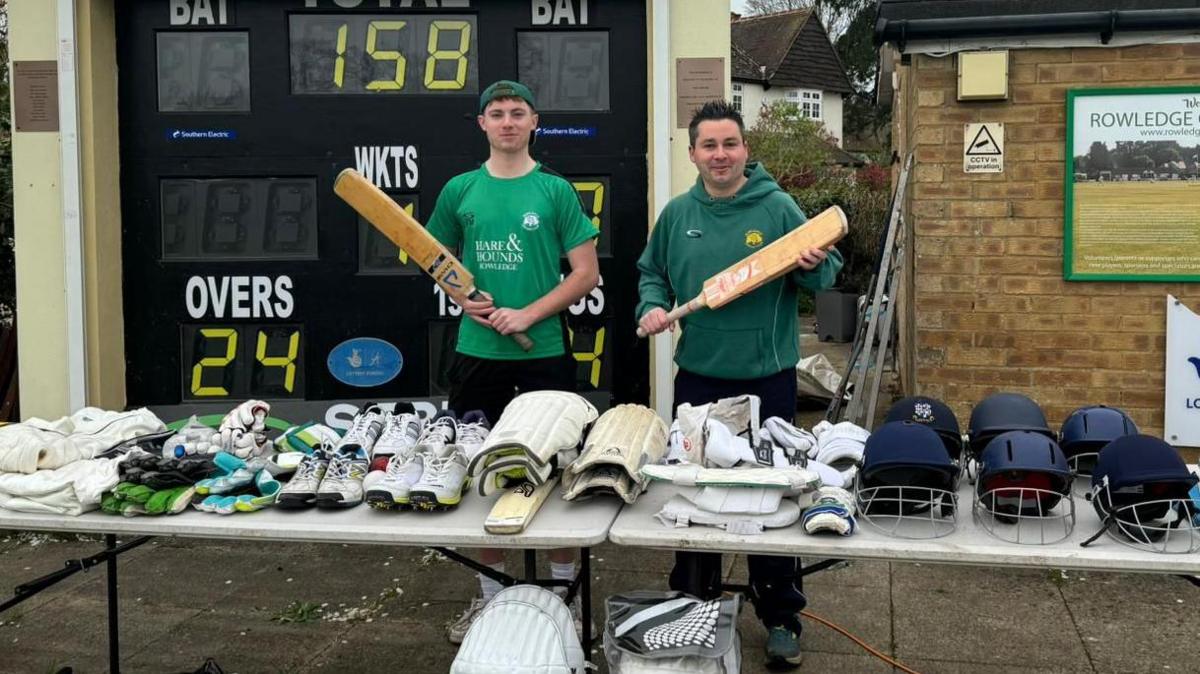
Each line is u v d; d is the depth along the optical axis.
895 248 5.98
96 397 4.40
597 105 4.33
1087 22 4.22
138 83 4.41
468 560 2.51
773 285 2.97
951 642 3.33
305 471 2.45
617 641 2.19
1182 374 4.32
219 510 2.36
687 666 2.10
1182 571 1.94
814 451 2.51
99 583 4.00
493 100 3.13
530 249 3.20
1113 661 3.18
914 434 2.23
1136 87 4.27
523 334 3.13
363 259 4.43
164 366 4.50
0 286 6.05
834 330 12.21
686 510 2.20
